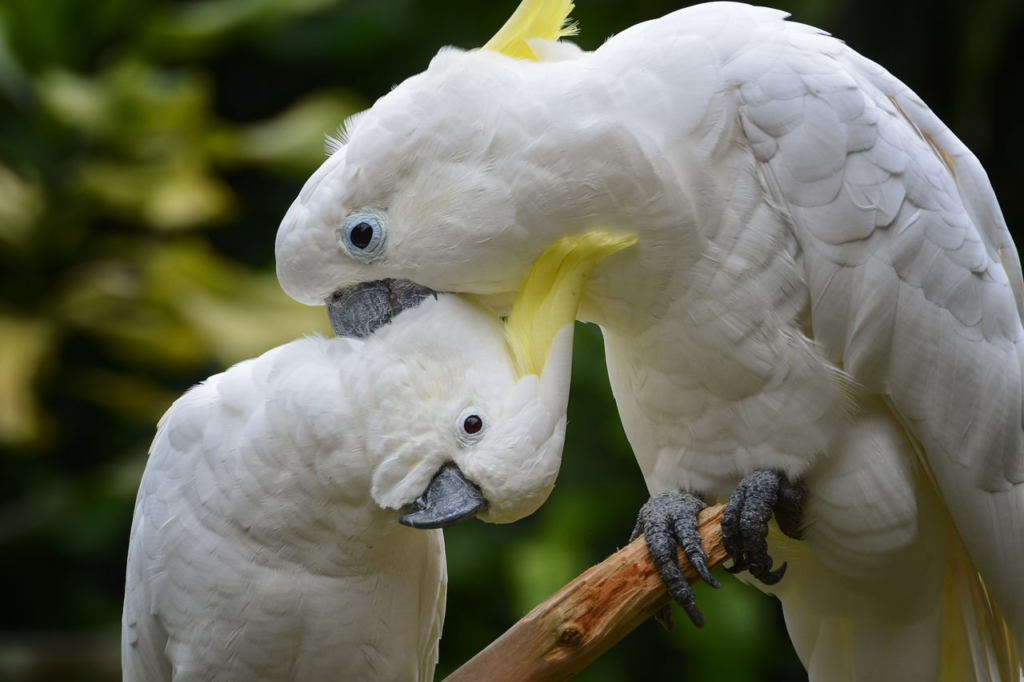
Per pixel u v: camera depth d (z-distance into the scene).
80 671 12.88
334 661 6.43
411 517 5.73
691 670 12.80
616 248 6.08
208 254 14.62
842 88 6.30
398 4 15.88
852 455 6.54
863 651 7.30
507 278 6.17
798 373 6.36
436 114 5.97
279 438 6.05
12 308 13.92
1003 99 15.34
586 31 14.75
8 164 14.09
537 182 5.95
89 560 14.47
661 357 6.56
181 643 6.38
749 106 6.21
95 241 14.19
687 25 6.39
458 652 13.29
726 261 6.25
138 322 13.80
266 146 14.17
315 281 6.18
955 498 6.61
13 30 14.40
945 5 14.94
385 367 5.89
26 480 14.05
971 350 6.40
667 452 6.96
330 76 16.72
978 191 6.85
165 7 15.48
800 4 14.30
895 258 6.27
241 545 6.20
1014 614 6.86
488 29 15.72
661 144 6.11
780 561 7.26
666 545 6.25
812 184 6.22
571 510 12.96
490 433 5.68
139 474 13.45
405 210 6.00
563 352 5.86
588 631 5.99
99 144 13.90
